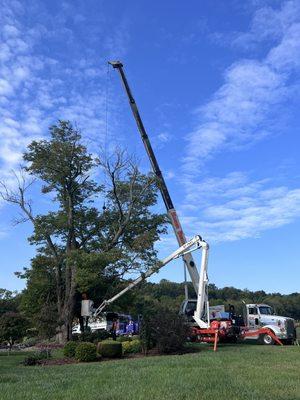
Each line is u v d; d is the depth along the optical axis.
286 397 9.60
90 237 33.47
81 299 32.62
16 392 10.70
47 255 33.56
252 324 30.50
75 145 32.31
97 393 10.30
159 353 21.44
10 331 28.30
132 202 32.31
